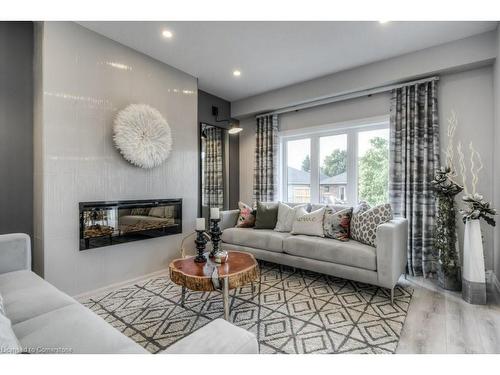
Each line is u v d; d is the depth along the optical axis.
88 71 2.55
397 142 3.27
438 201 2.81
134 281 2.89
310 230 3.06
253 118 4.80
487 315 2.11
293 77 3.70
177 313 2.15
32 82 2.45
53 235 2.32
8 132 2.34
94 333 1.11
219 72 3.53
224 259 2.29
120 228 2.79
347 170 3.87
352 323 1.99
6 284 1.60
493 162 2.77
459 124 2.95
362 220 2.81
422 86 3.10
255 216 3.70
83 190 2.51
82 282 2.50
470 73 2.89
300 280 2.93
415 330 1.89
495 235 2.68
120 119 2.75
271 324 1.98
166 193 3.26
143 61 3.03
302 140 4.35
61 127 2.37
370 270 2.46
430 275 3.00
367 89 3.44
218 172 4.51
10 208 2.35
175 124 3.38
